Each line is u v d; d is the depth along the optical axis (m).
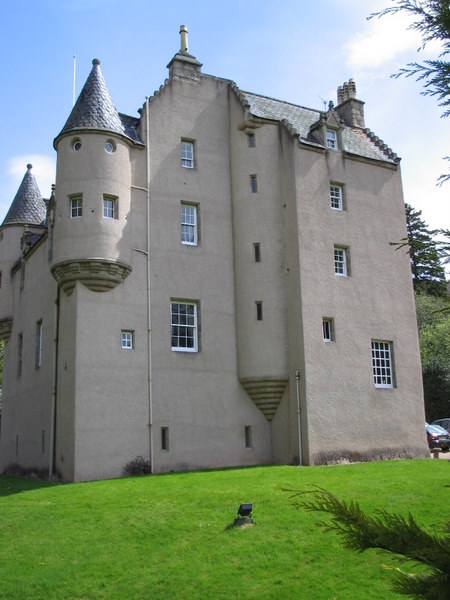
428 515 13.65
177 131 26.28
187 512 15.05
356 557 11.98
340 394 24.66
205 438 23.98
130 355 23.00
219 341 25.25
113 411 22.17
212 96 27.61
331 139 27.98
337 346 25.11
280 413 25.02
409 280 28.53
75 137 23.39
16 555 13.25
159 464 22.77
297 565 11.95
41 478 24.20
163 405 23.34
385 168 29.17
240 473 19.91
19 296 30.92
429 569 4.79
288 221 25.83
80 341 22.09
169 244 24.95
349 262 26.66
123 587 11.65
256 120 26.78
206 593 11.17
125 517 15.02
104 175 23.17
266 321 25.22
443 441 33.38
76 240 22.50
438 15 5.36
